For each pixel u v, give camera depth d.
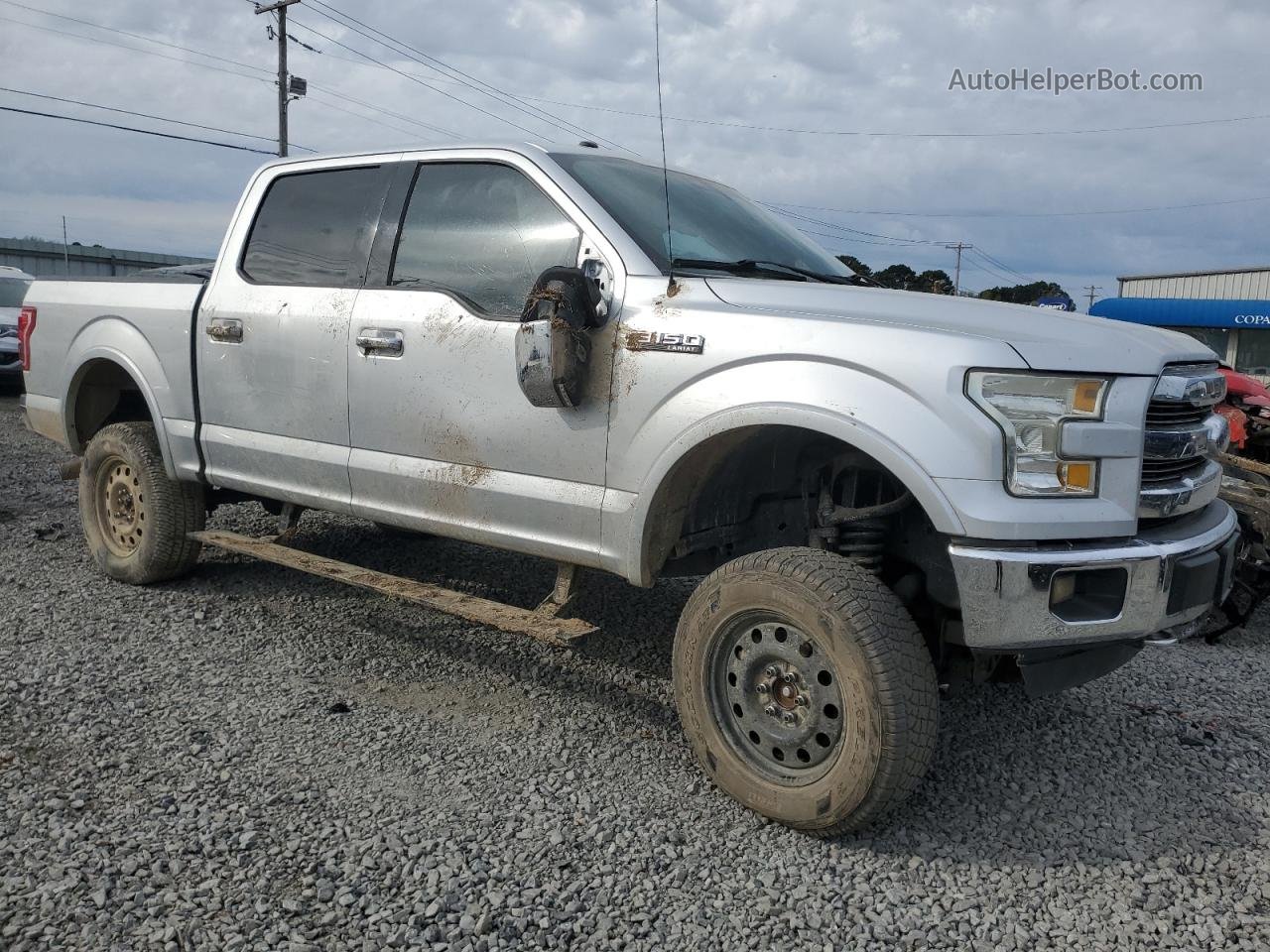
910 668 2.90
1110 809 3.37
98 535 5.48
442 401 3.87
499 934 2.58
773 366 3.10
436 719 3.87
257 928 2.55
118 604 5.03
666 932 2.63
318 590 5.38
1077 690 4.42
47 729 3.62
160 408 4.96
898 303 3.27
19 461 8.98
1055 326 3.09
